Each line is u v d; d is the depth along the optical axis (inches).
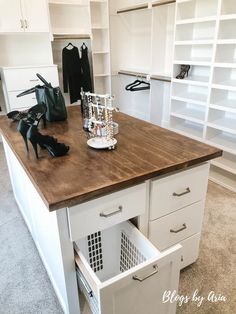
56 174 44.3
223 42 94.9
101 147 53.4
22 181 69.5
